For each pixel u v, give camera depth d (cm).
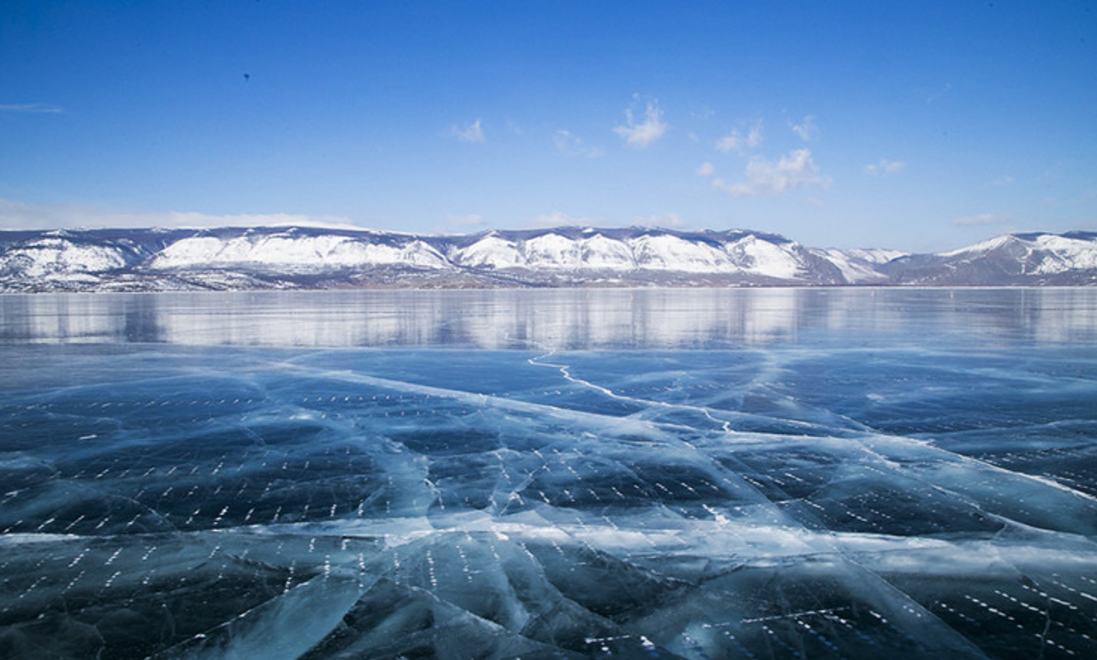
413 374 3606
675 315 9094
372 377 3503
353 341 5547
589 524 1432
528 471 1808
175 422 2442
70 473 1805
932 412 2522
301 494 1630
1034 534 1353
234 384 3284
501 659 951
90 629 1030
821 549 1294
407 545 1330
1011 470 1778
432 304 13138
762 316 8706
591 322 7744
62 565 1242
